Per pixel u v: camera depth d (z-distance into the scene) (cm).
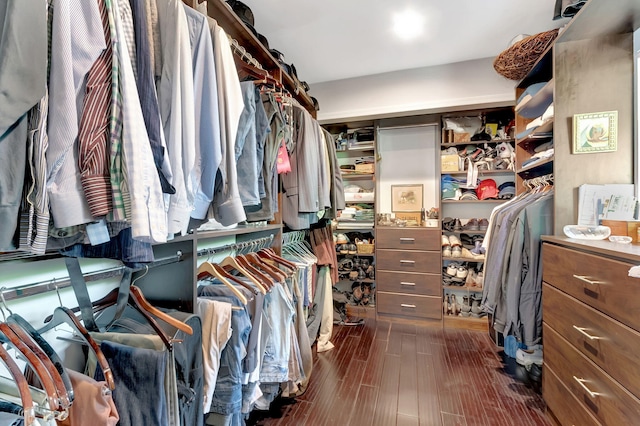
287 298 158
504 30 215
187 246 106
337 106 301
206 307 106
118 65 61
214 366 102
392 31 216
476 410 164
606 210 150
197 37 91
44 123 50
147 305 90
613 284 105
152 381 72
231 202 99
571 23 148
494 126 279
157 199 66
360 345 246
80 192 55
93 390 60
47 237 55
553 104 169
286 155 156
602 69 159
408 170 317
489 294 190
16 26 46
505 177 289
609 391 107
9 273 81
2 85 44
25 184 49
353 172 317
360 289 315
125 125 61
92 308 83
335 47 238
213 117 93
